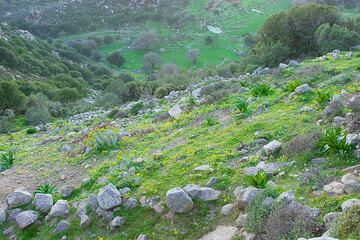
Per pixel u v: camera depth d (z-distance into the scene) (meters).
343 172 9.84
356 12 89.69
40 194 12.81
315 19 33.59
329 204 8.67
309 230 8.06
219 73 39.88
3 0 160.75
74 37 131.88
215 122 16.22
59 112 40.31
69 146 18.27
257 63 33.38
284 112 14.76
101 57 115.44
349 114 12.41
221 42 111.00
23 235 11.84
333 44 29.42
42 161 16.86
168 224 10.43
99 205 11.59
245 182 10.77
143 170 12.94
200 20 129.25
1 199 13.90
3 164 17.00
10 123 36.69
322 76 18.72
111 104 37.44
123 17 140.38
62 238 11.28
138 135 17.22
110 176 13.26
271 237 8.38
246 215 9.41
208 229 9.90
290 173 10.55
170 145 15.04
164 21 133.50
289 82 17.77
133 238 10.48
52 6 152.88
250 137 13.30
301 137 11.67
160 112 21.53
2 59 80.69
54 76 80.50
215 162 12.24
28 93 58.31
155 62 101.44
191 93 24.30
